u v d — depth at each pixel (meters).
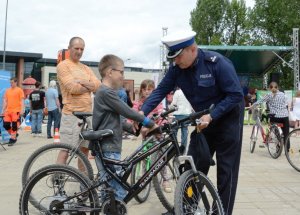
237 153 3.93
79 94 5.24
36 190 3.92
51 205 3.88
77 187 3.88
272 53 23.81
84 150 5.28
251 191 5.95
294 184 6.46
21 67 52.16
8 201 5.28
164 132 3.81
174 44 3.59
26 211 3.91
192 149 3.80
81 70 5.39
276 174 7.33
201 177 3.56
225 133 3.87
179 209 3.33
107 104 3.91
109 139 3.92
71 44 5.32
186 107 9.59
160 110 6.69
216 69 3.70
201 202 3.54
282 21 39.47
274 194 5.79
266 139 9.69
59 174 3.90
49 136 13.78
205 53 3.76
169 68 4.02
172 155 3.82
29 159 4.64
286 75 39.66
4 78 11.48
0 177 6.81
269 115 9.62
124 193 3.84
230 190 3.87
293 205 5.21
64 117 5.24
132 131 4.10
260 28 42.12
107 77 4.02
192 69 3.77
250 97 23.03
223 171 3.88
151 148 3.86
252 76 29.97
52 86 13.52
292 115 11.38
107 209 3.76
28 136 14.49
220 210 3.57
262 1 41.34
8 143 11.49
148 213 4.79
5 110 11.34
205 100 3.84
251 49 22.28
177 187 3.39
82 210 3.82
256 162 8.73
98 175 3.94
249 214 4.80
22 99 11.71
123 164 3.83
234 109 3.86
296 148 7.77
